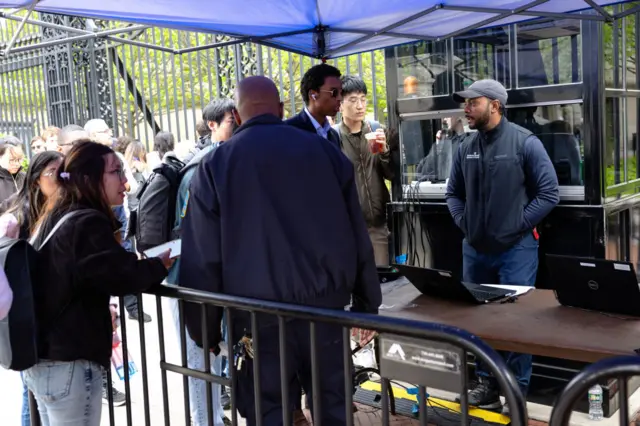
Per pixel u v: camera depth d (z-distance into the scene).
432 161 5.25
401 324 2.05
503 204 4.38
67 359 2.64
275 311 2.36
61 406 2.69
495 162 4.39
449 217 5.16
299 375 2.88
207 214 2.70
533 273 4.45
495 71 4.85
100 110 8.69
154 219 3.75
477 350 1.89
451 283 3.55
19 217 3.22
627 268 3.12
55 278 2.60
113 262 2.58
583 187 4.56
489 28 4.83
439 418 3.86
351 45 4.76
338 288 2.76
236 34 4.84
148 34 8.89
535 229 4.46
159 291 2.73
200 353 3.77
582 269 3.28
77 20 8.62
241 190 2.69
